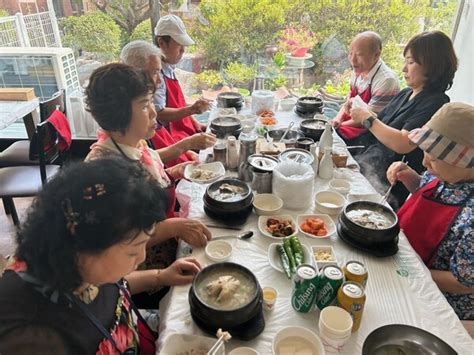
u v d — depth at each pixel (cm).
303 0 290
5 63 319
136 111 124
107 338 77
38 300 67
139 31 316
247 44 309
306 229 135
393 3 294
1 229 265
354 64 265
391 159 223
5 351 63
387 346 87
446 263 131
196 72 318
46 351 66
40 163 213
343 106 283
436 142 123
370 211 139
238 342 91
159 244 145
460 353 90
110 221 62
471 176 126
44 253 64
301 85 322
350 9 295
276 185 150
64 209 63
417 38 199
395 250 124
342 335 86
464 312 129
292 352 87
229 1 293
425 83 202
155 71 187
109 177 66
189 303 98
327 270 98
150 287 112
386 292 108
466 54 298
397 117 213
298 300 98
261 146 193
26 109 249
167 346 86
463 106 124
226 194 146
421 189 147
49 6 313
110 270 69
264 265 119
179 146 186
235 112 256
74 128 343
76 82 341
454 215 127
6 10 315
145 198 67
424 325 98
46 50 321
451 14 305
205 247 125
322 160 174
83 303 75
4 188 215
